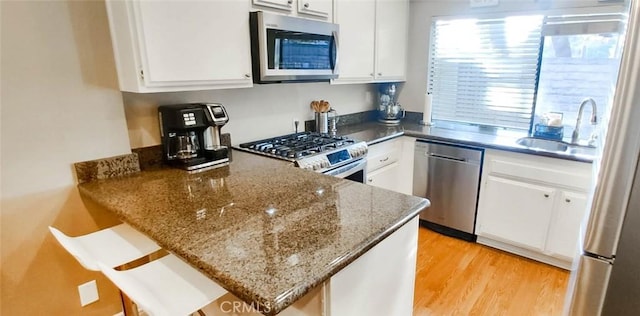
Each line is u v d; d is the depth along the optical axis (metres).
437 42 3.20
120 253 1.31
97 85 1.56
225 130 2.27
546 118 2.63
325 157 2.11
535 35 2.65
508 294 2.12
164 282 1.13
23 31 1.35
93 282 1.71
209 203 1.34
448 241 2.80
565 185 2.21
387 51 3.00
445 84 3.24
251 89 2.38
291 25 1.99
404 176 3.05
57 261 1.58
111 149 1.65
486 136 2.73
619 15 2.24
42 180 1.48
